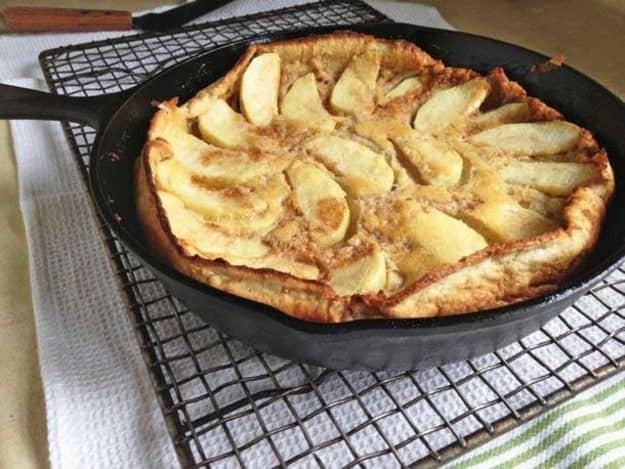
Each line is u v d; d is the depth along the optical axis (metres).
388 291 0.26
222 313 0.23
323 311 0.24
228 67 0.38
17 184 0.40
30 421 0.27
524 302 0.22
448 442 0.25
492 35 0.57
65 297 0.32
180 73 0.36
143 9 0.61
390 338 0.22
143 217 0.29
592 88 0.34
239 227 0.29
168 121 0.33
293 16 0.56
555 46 0.55
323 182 0.31
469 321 0.22
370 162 0.32
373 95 0.37
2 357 0.30
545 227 0.29
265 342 0.24
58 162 0.41
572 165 0.32
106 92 0.46
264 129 0.35
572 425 0.26
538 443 0.26
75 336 0.30
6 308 0.32
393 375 0.28
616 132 0.32
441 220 0.29
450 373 0.28
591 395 0.28
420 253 0.27
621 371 0.27
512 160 0.33
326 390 0.27
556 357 0.28
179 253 0.25
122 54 0.51
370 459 0.25
